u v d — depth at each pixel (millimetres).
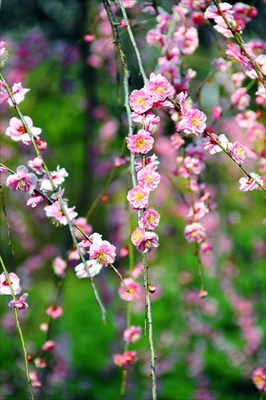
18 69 6074
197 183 3191
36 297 8242
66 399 6074
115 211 7258
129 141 2100
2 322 6988
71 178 7992
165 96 2123
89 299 9242
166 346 7133
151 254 7680
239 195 7695
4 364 6180
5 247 7949
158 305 8094
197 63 4938
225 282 7309
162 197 8352
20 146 7031
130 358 2867
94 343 7645
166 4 4527
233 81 3135
